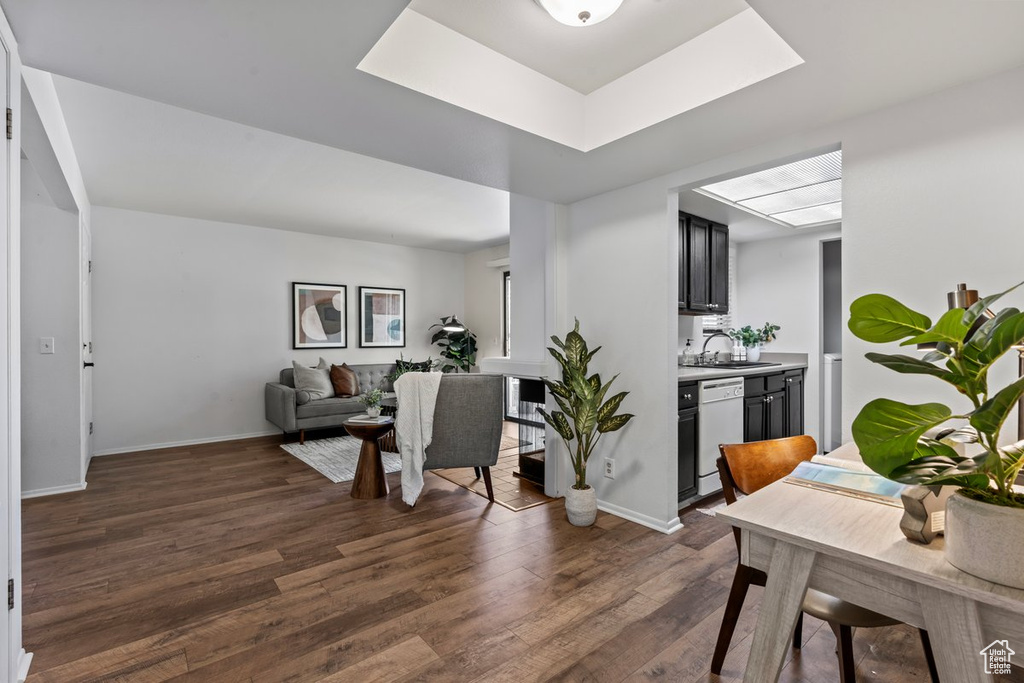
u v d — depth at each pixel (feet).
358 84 5.71
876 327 2.82
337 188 13.32
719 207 12.15
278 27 4.66
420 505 10.57
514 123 6.82
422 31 5.92
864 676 5.20
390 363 20.85
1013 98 5.42
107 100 8.32
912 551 2.98
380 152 7.79
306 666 5.38
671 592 6.91
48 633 5.96
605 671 5.29
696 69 6.28
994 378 5.56
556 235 10.80
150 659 5.49
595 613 6.38
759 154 7.54
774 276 15.70
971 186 5.68
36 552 8.23
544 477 11.49
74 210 11.47
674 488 9.26
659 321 9.14
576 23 5.33
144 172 11.98
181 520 9.69
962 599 2.65
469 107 6.34
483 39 6.37
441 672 5.29
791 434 14.14
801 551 3.31
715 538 8.77
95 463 14.02
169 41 4.89
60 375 11.45
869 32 4.72
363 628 6.07
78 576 7.39
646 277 9.34
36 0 4.25
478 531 9.11
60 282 11.43
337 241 19.84
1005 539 2.53
